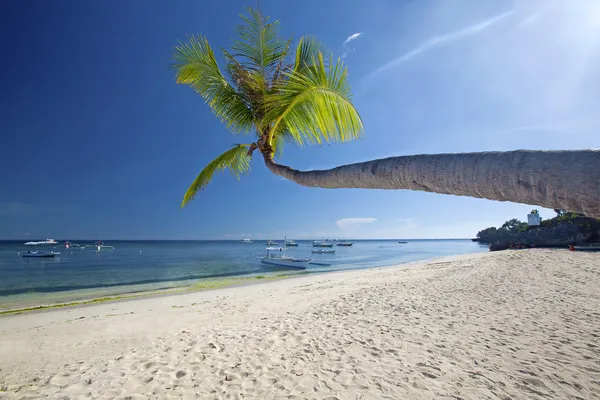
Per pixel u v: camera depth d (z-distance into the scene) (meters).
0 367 5.85
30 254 54.69
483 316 7.55
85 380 4.98
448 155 1.48
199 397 4.37
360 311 8.67
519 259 18.06
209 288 18.08
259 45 3.94
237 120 4.22
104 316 10.84
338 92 3.11
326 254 64.12
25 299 15.73
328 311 8.92
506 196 1.21
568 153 1.04
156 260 46.94
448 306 8.71
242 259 48.91
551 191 1.03
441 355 5.38
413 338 6.25
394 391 4.32
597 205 0.90
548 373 4.60
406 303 9.34
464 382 4.46
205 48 4.20
